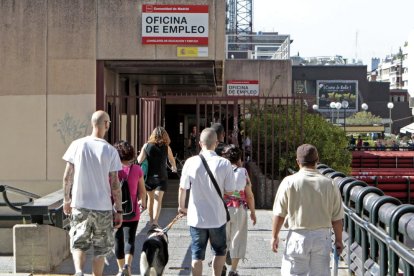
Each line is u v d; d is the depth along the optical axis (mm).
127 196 9680
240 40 46719
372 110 117375
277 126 18969
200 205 9031
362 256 9234
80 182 8727
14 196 16797
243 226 10086
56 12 16781
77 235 8711
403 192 22594
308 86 112312
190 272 10680
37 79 16859
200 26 16406
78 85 16812
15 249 10508
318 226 7602
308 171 7785
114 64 17062
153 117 20469
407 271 6410
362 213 9773
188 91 31125
